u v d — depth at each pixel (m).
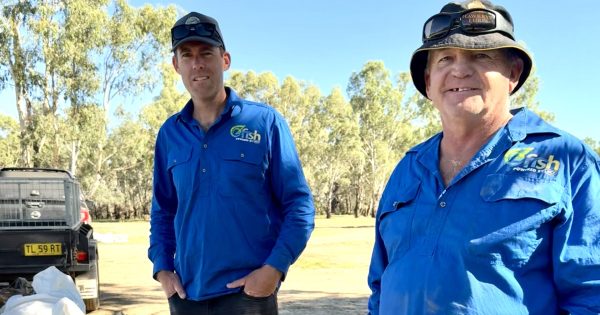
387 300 1.77
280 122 2.59
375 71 52.66
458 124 1.68
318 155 54.00
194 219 2.49
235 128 2.52
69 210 5.36
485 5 1.68
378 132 54.72
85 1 23.12
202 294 2.46
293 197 2.56
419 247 1.67
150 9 25.80
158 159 2.76
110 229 28.97
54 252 5.26
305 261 12.72
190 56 2.53
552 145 1.56
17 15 22.17
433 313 1.57
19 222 5.30
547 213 1.48
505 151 1.59
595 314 1.44
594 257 1.46
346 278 9.88
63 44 22.53
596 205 1.49
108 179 50.19
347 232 25.66
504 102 1.69
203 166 2.50
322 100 54.59
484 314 1.50
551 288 1.53
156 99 42.62
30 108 23.81
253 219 2.49
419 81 1.94
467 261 1.54
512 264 1.51
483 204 1.55
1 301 3.90
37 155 24.02
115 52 25.19
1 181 5.40
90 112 24.05
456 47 1.63
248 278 2.42
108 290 8.02
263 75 53.34
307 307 6.36
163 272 2.65
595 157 1.56
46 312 3.11
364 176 57.72
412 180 1.79
